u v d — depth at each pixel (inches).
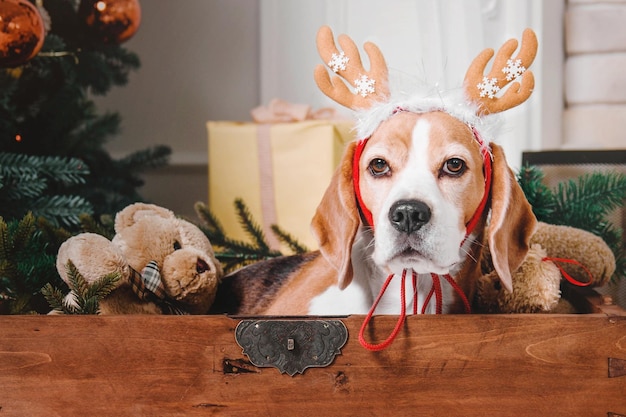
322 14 79.1
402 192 29.7
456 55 66.0
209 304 36.4
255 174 61.6
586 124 66.7
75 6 63.0
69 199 52.8
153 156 68.9
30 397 30.6
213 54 84.1
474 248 33.7
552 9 64.8
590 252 37.8
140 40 84.0
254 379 30.3
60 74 60.0
